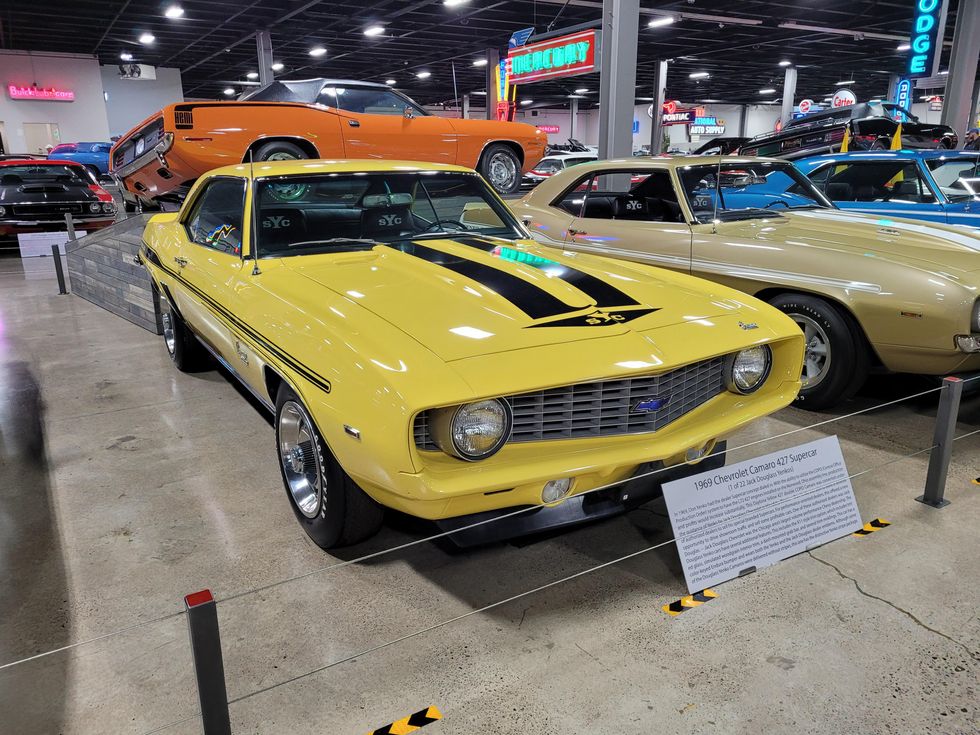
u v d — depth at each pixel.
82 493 3.15
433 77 36.41
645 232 4.74
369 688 1.95
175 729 1.82
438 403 1.87
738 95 46.19
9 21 20.00
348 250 3.09
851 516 2.68
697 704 1.89
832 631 2.19
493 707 1.88
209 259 3.46
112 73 29.16
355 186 3.24
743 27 22.89
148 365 5.27
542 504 2.14
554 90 38.81
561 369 2.06
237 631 2.20
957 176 6.62
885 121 10.46
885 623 2.23
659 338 2.32
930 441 3.71
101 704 1.91
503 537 2.20
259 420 4.07
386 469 1.94
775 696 1.92
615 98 8.47
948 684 1.96
